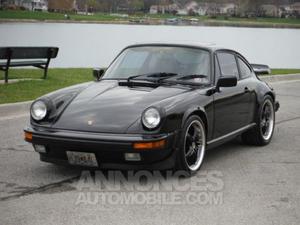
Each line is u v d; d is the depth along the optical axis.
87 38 42.44
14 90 11.52
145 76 6.18
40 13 115.62
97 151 5.12
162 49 6.50
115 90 5.86
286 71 18.72
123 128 5.15
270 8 132.62
